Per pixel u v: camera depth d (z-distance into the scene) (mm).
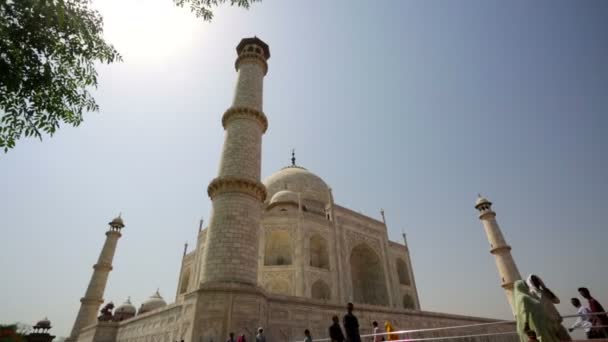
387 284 51781
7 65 10578
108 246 55625
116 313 51656
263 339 19406
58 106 11938
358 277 54969
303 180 62562
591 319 13297
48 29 11469
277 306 26391
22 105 11344
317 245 49719
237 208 26203
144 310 53969
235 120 31281
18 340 15594
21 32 10953
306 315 27969
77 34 12047
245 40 37438
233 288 22672
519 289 12156
